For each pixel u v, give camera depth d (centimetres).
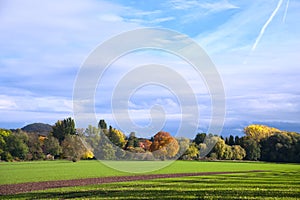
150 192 2684
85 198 2380
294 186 3159
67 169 5534
